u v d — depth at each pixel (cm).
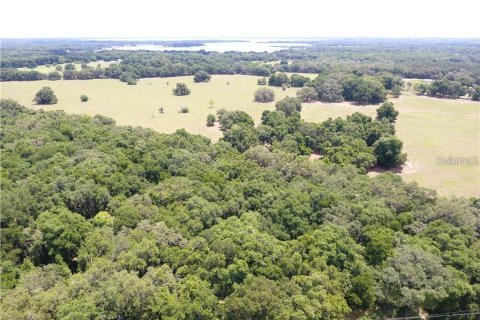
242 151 10044
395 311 4666
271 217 5978
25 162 7788
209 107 16088
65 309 3934
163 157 7875
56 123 10494
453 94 17975
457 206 6166
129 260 4712
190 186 6631
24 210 6038
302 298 4206
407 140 12094
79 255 5106
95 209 6519
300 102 15450
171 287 4428
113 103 16650
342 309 4400
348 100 17275
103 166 7300
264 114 12950
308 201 6269
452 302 4591
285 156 8425
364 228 5675
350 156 9412
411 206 6494
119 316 4147
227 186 6706
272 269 4631
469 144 11781
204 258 4809
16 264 5381
